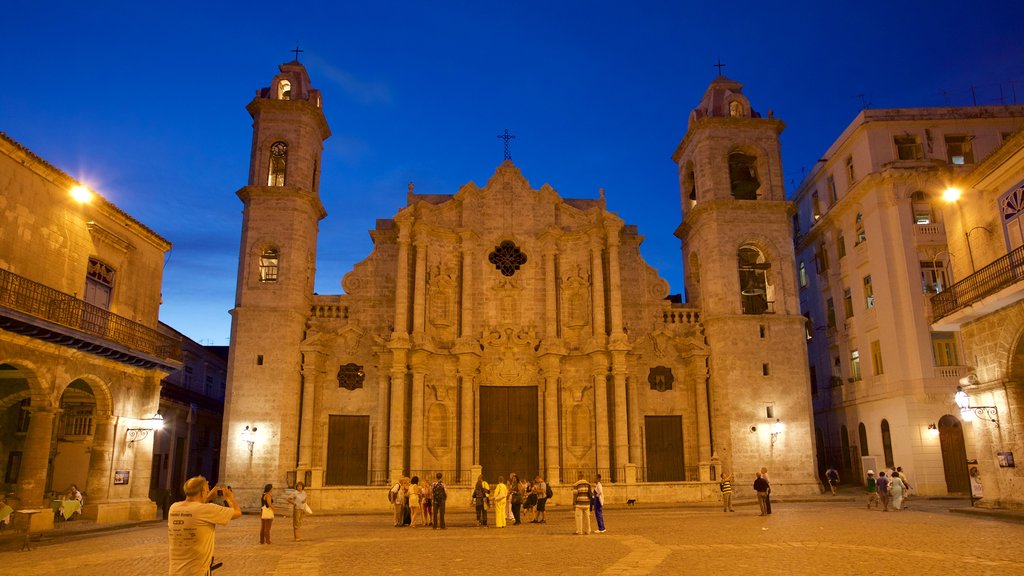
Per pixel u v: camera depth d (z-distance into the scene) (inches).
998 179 962.7
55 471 1302.9
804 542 712.4
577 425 1611.7
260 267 1537.9
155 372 1152.8
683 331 1656.0
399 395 1507.1
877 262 1599.4
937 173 1573.6
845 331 1765.5
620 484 1387.8
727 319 1578.5
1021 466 943.7
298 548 762.2
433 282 1635.1
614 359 1565.0
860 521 921.5
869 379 1638.8
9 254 906.1
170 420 1648.6
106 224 1115.3
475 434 1562.5
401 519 1031.6
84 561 669.9
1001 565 545.0
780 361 1572.3
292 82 1673.2
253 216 1553.9
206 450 1934.1
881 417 1581.0
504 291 1657.2
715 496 1400.1
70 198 1025.5
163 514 1311.5
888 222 1587.1
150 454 1148.5
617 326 1590.8
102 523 1016.9
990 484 1000.2
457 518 1184.2
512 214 1705.2
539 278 1670.8
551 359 1583.4
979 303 952.9
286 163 1610.5
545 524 1059.3
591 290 1652.3
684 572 548.4
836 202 1771.7
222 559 676.7
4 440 1175.0
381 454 1497.3
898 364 1510.8
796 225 2105.1
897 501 1117.7
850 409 1728.6
